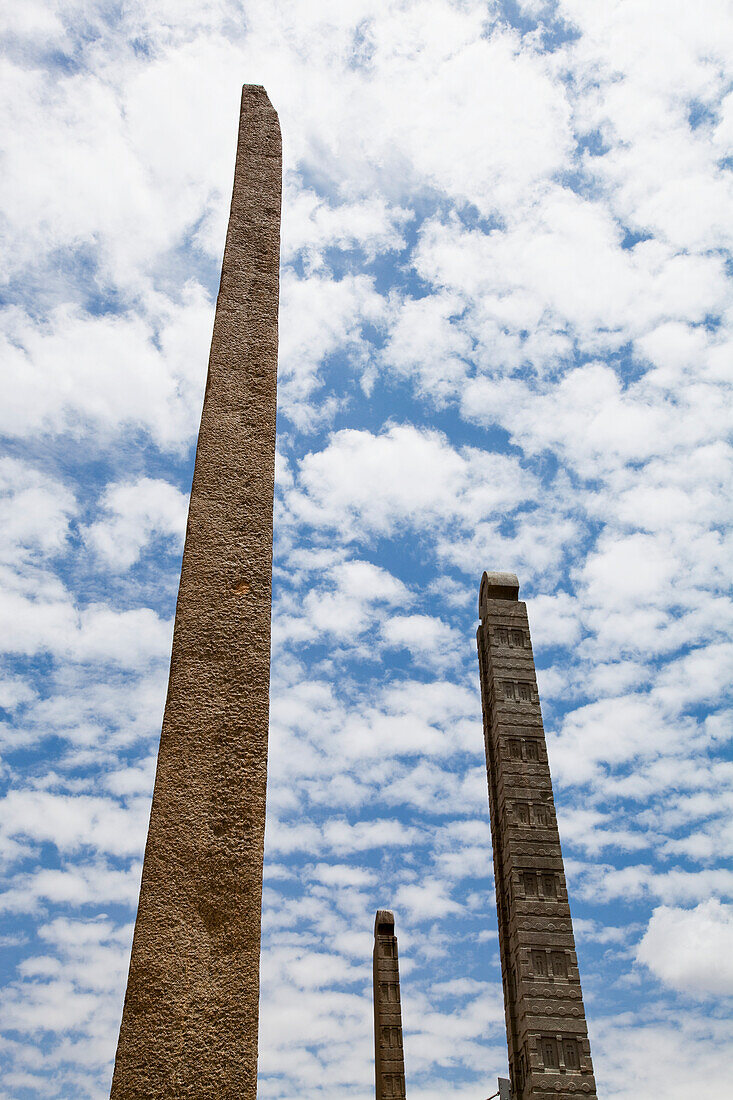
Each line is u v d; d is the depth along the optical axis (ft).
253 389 29.09
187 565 25.50
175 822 21.98
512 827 48.83
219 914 21.17
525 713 52.13
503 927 48.37
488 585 55.83
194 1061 19.33
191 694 23.71
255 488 27.37
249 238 32.27
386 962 66.54
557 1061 43.04
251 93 36.19
